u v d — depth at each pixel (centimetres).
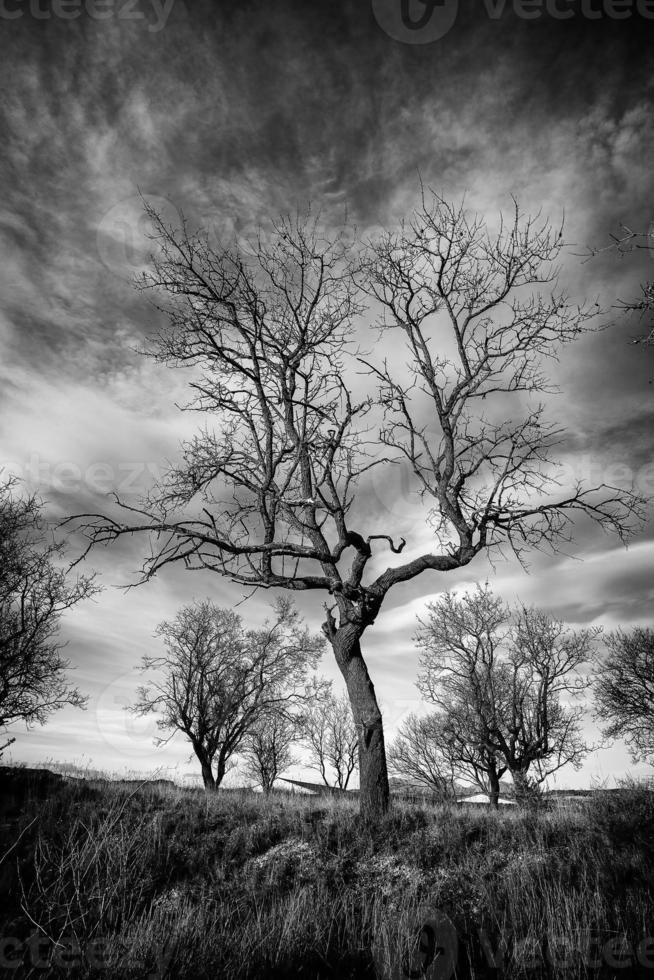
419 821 1000
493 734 1916
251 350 1304
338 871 779
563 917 543
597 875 651
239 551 1061
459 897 664
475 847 863
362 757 1065
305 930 536
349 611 1146
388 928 556
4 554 1463
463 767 2036
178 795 1153
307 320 1292
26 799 989
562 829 912
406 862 815
